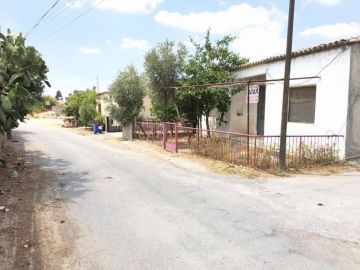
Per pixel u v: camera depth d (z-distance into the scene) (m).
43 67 8.97
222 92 15.53
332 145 10.59
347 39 10.04
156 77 17.75
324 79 10.96
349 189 7.58
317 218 5.70
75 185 7.93
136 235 4.96
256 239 4.83
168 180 8.51
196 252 4.41
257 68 14.37
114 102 19.58
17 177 8.56
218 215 5.85
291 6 8.85
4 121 7.43
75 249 4.49
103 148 14.87
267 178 8.70
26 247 4.52
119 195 7.08
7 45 7.79
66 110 35.56
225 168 9.77
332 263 4.11
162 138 15.43
